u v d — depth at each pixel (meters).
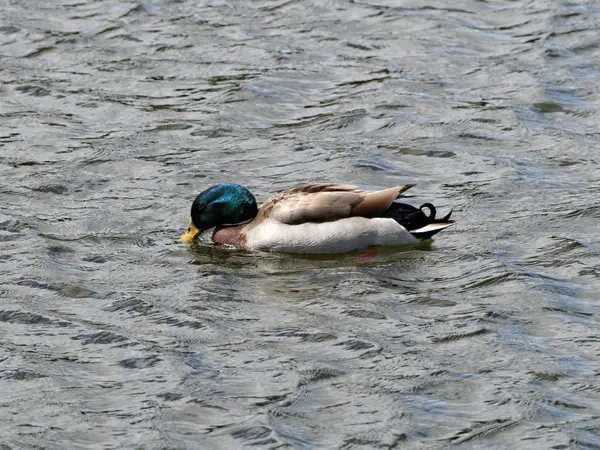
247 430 12.23
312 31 24.75
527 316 14.62
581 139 20.41
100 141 20.38
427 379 13.20
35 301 15.05
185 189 18.67
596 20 25.09
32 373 13.35
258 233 16.75
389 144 20.34
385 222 16.47
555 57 23.59
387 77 22.88
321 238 16.45
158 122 21.14
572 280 15.61
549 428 12.26
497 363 13.54
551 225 17.28
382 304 14.99
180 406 12.69
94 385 13.14
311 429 12.27
